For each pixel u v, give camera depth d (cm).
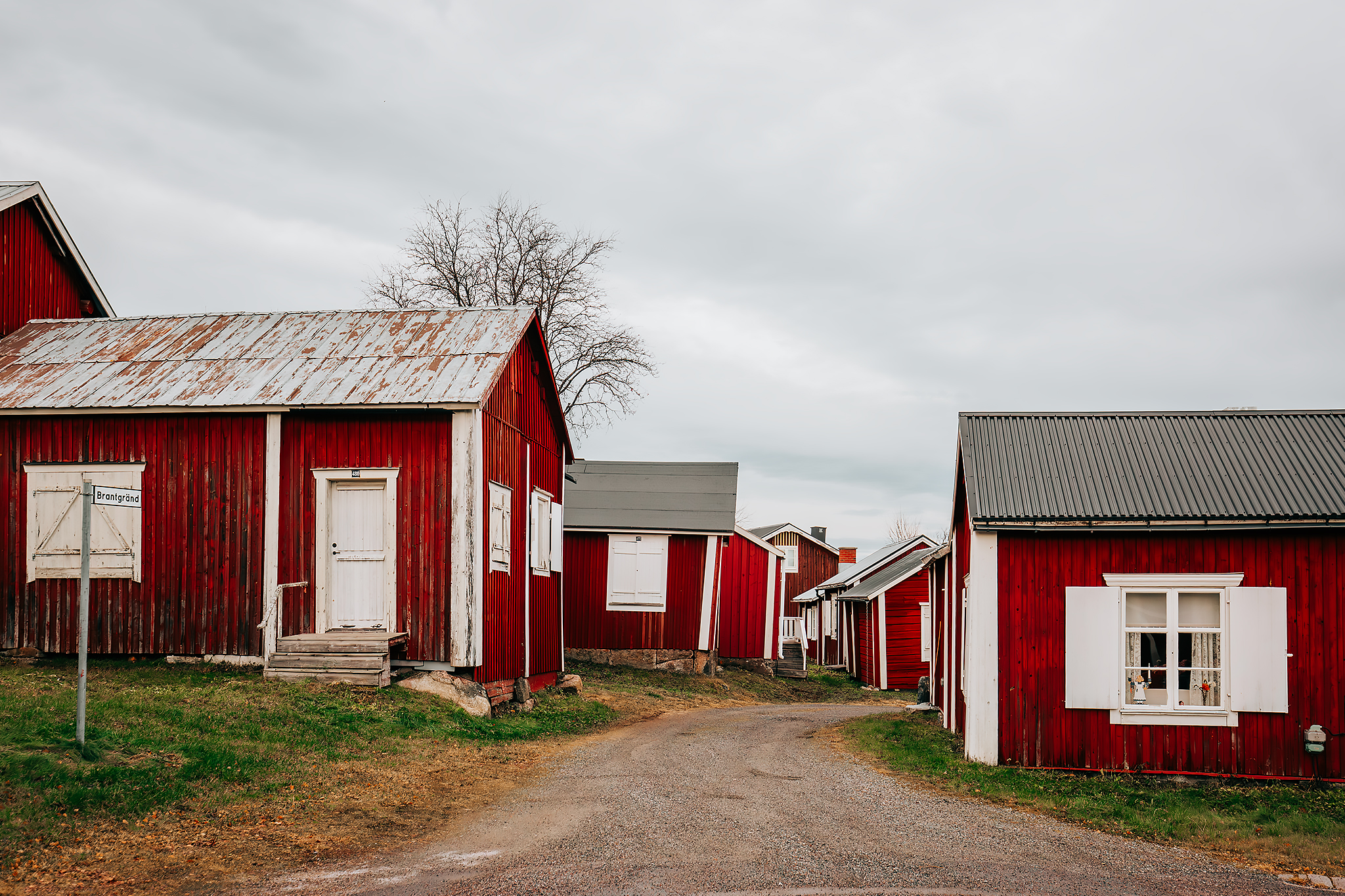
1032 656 1363
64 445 1688
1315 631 1320
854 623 3984
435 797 1046
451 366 1703
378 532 1625
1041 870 819
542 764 1297
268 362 1762
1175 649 1345
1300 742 1309
